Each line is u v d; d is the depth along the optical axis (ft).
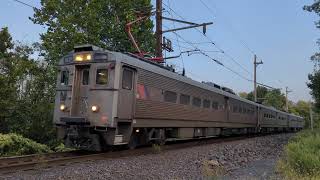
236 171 40.78
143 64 54.13
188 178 35.27
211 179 35.06
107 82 48.44
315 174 36.55
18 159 41.52
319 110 142.82
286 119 185.06
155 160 46.09
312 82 123.54
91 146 49.11
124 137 50.62
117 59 48.67
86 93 49.80
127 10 94.38
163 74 59.21
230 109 95.25
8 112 70.33
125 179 33.91
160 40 85.76
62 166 39.19
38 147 54.13
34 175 33.78
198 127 75.61
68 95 50.78
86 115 49.06
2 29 74.13
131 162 43.52
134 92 51.52
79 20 84.12
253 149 66.08
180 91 65.41
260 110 130.11
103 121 47.85
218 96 85.97
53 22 83.92
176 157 49.93
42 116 73.00
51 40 82.38
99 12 91.35
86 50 51.21
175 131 66.13
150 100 55.47
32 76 79.05
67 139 50.47
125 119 49.75
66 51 81.41
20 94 76.84
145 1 95.35
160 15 86.02
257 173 39.14
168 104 61.00
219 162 46.98
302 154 42.22
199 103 74.38
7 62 72.90
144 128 55.67
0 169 35.27
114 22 93.20
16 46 80.84
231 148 65.57
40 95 78.59
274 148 69.00
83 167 38.81
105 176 34.50
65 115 50.72
